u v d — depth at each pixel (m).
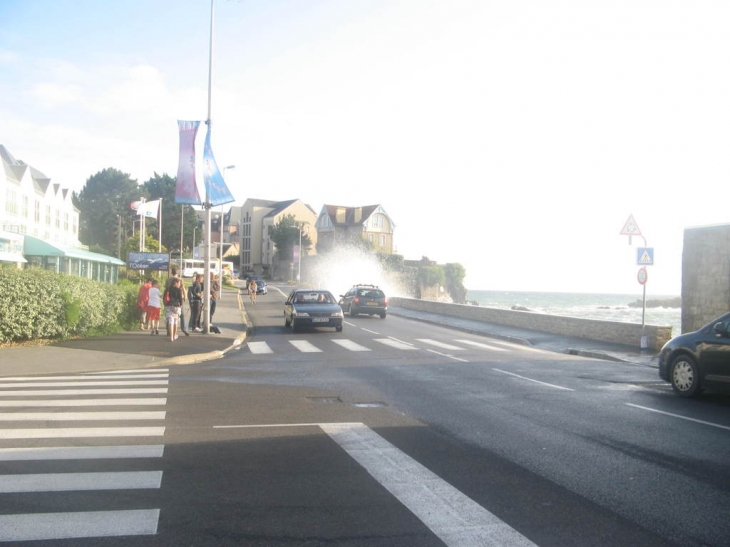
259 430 7.67
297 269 89.19
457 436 7.49
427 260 93.69
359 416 8.60
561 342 21.20
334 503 5.07
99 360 14.35
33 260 32.44
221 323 26.70
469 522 4.70
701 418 8.84
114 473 5.81
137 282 47.06
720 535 4.52
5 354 14.91
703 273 18.67
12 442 6.90
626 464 6.37
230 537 4.38
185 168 19.92
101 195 101.94
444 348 18.62
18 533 4.38
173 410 8.86
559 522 4.73
